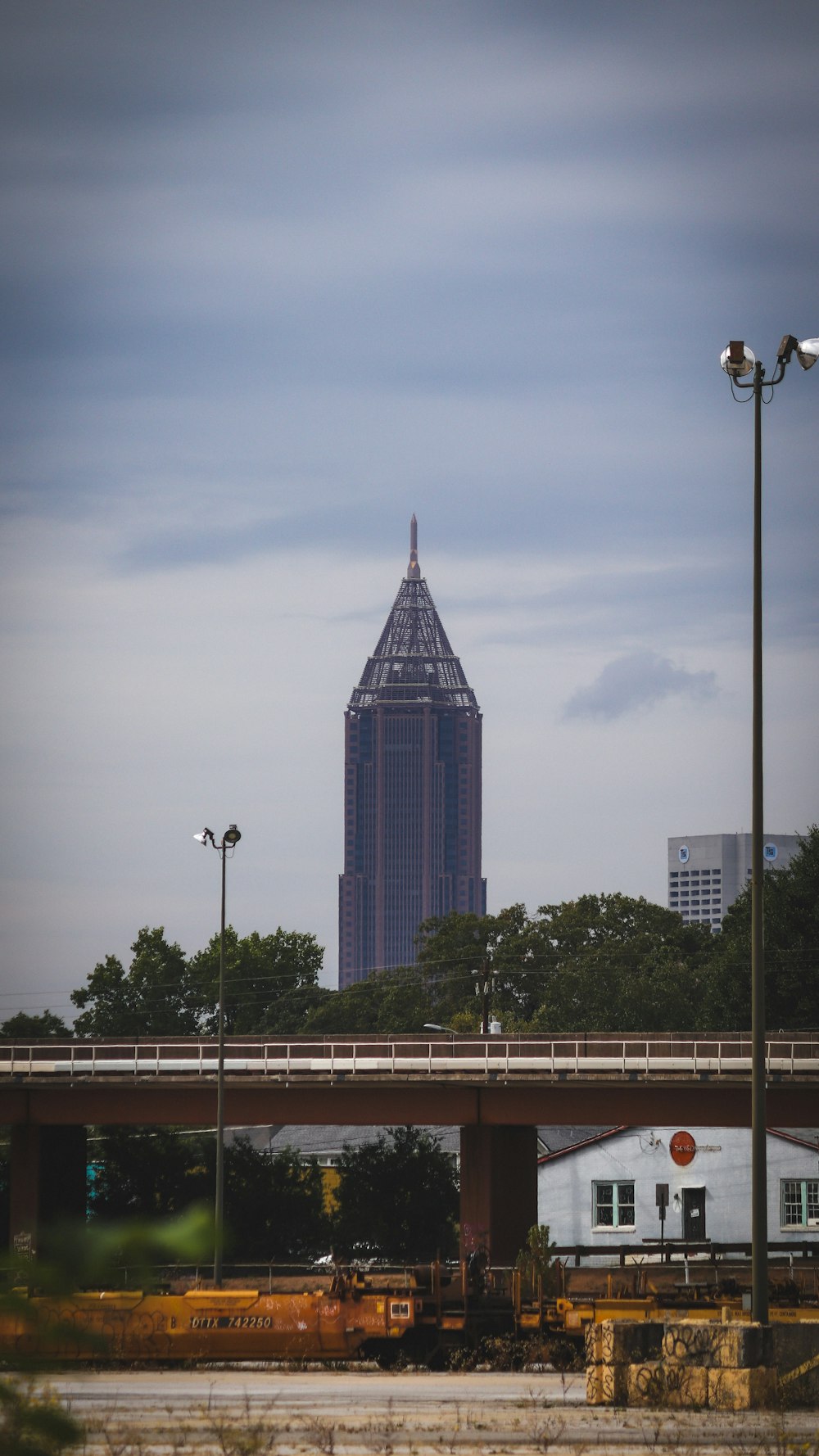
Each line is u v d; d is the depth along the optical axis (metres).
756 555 100.94
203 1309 108.31
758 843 96.50
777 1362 81.12
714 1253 153.62
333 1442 61.91
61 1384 17.55
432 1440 64.06
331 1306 110.25
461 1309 115.12
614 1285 133.75
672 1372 80.88
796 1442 62.88
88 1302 16.12
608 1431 68.06
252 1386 92.38
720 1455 59.78
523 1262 157.75
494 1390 92.00
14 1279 15.56
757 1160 90.94
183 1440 61.31
